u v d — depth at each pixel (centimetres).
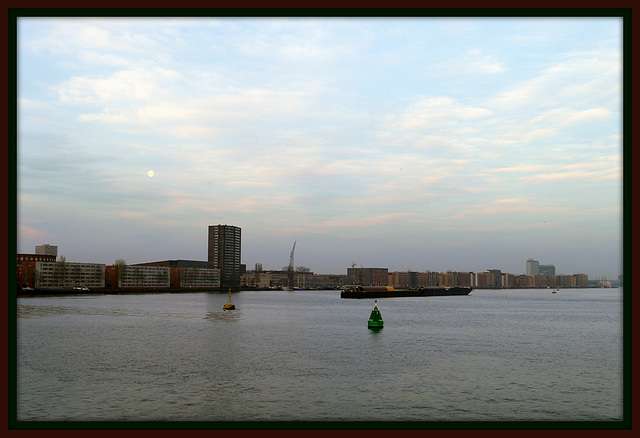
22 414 3203
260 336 7775
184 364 5106
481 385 4225
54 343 6762
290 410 3359
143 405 3459
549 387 4181
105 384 4128
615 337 8162
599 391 4050
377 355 5847
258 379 4375
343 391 3941
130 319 11050
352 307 18488
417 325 10275
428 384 4234
